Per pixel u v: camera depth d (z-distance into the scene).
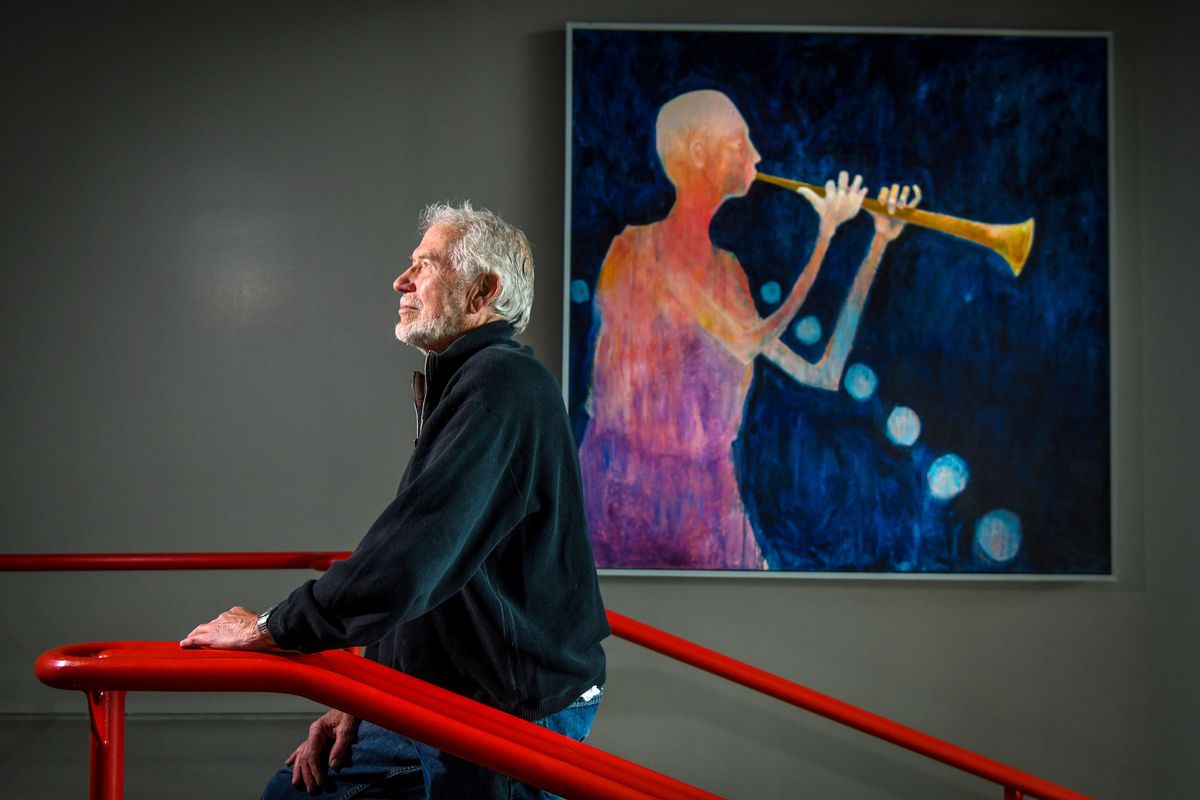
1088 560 2.67
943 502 2.66
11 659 2.67
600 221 2.67
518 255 1.50
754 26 2.69
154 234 2.71
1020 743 2.69
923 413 2.67
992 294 2.68
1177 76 2.74
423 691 1.25
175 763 2.67
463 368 1.36
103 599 2.69
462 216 1.51
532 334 2.71
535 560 1.35
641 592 2.69
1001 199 2.68
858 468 2.67
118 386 2.70
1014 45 2.70
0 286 2.70
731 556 2.66
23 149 2.71
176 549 2.69
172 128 2.72
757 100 2.69
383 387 2.72
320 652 1.19
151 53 2.73
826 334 2.68
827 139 2.69
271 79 2.74
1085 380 2.67
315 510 2.70
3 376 2.69
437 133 2.74
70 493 2.69
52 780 2.66
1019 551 2.66
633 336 2.67
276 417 2.71
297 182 2.73
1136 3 2.74
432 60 2.74
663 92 2.69
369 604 1.16
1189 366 2.71
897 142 2.69
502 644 1.32
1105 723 2.69
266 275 2.72
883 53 2.70
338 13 2.75
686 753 2.70
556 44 2.75
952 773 2.70
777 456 2.67
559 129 2.74
